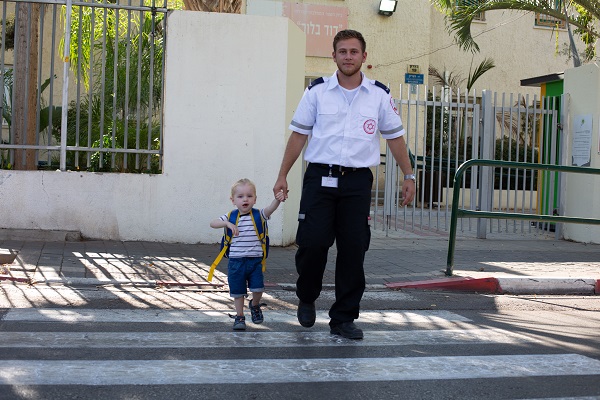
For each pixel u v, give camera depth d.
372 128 5.20
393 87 19.89
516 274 8.63
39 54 10.03
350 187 5.15
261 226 5.62
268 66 10.16
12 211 9.72
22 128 10.08
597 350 5.31
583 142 12.41
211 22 10.02
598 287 8.41
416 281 8.20
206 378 4.23
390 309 6.87
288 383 4.20
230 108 10.10
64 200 9.81
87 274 7.67
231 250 5.59
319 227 5.14
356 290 5.38
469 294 7.96
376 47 19.80
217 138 10.09
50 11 15.30
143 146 10.76
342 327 5.43
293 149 5.31
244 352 4.91
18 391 3.85
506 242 12.05
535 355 5.09
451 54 21.52
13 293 6.77
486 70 20.69
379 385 4.23
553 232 13.36
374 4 19.70
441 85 21.16
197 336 5.34
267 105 10.16
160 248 9.53
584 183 12.38
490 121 12.38
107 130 11.16
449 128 12.50
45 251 8.78
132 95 11.26
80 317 5.91
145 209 9.96
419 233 12.77
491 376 4.50
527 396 4.11
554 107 12.81
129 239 9.95
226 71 10.08
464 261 9.69
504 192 18.30
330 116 5.15
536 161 15.42
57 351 4.74
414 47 19.95
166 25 9.98
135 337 5.24
